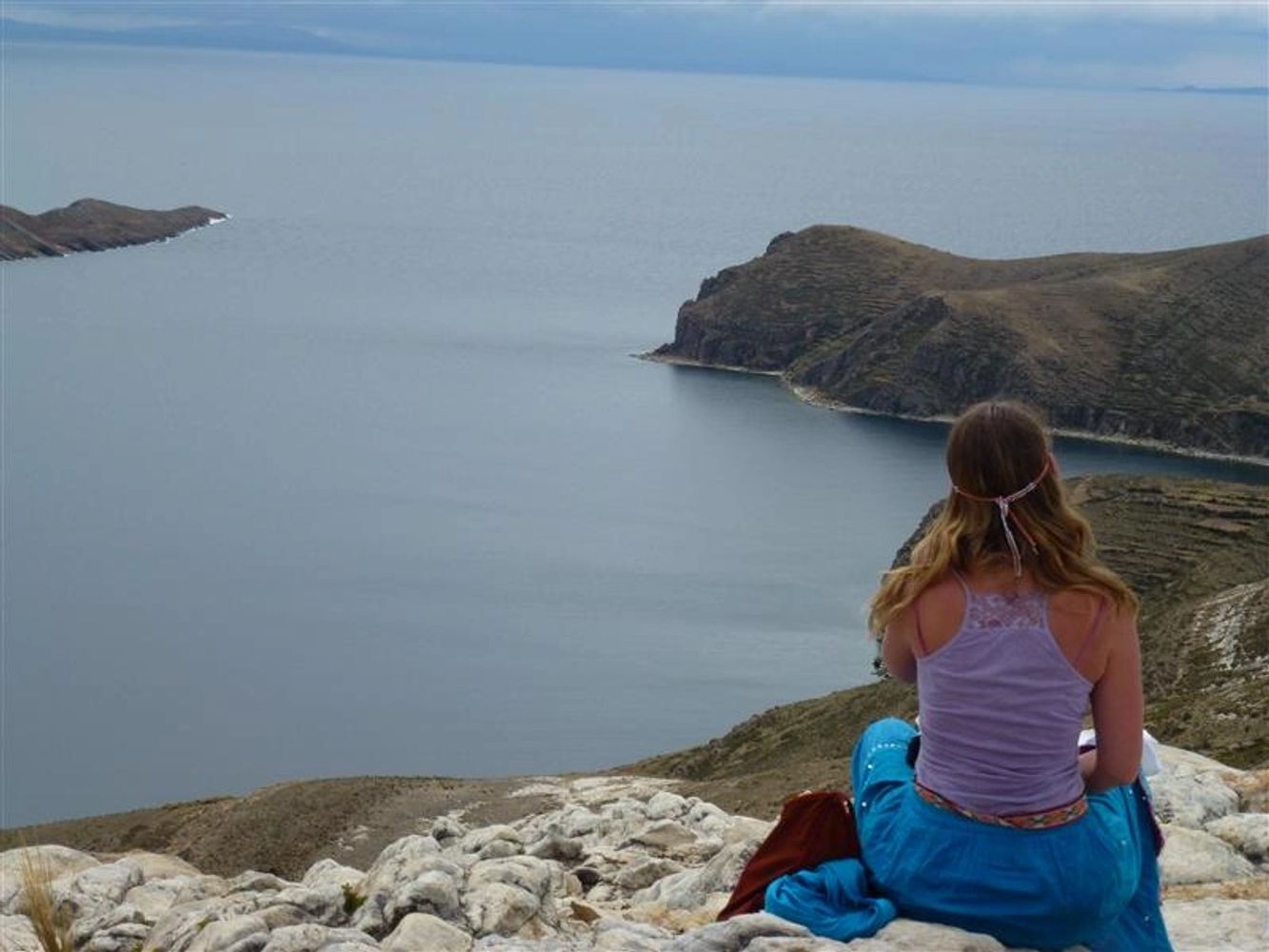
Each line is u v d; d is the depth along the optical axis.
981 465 6.11
